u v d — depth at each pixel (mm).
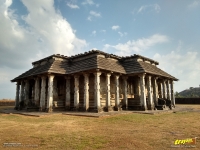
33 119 12422
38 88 20328
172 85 26844
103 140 6402
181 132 7738
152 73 19875
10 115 15438
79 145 5812
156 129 8461
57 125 9703
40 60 23203
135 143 6000
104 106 18219
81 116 13758
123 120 11492
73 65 20625
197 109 21641
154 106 20234
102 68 16453
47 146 5734
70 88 21047
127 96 22000
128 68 20500
